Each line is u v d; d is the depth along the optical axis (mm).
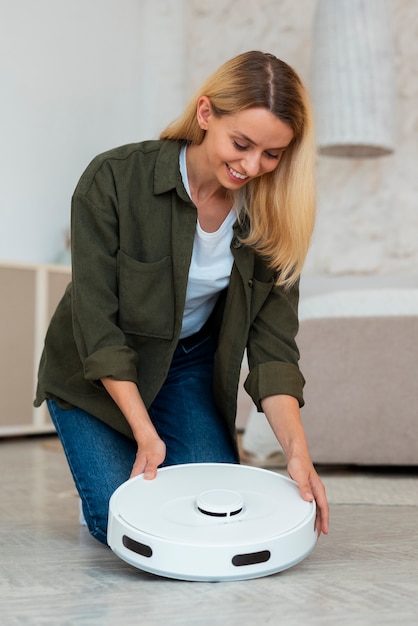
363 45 3627
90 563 1240
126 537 1119
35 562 1249
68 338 1471
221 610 973
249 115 1208
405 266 4184
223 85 1244
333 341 2408
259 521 1139
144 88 4703
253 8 4609
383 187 4238
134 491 1199
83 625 916
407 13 4207
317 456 2402
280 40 4539
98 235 1363
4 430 3301
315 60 3736
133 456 1431
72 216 1369
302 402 1416
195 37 4742
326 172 4336
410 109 4195
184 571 1082
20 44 3893
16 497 1915
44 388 1466
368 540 1410
